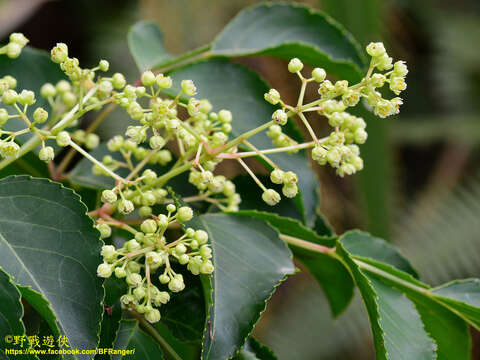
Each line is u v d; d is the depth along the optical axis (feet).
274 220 0.93
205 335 0.81
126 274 0.82
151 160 0.94
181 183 1.00
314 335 2.69
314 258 0.99
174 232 0.95
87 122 2.47
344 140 0.85
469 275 2.78
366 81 0.82
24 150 0.83
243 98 1.02
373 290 0.85
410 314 0.92
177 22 2.37
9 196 0.80
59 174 1.00
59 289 0.78
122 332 0.89
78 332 0.78
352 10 1.65
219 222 0.89
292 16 1.08
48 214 0.80
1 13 2.37
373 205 1.99
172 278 0.81
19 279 0.78
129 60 2.77
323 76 0.83
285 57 1.07
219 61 1.04
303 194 1.01
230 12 2.42
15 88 0.99
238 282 0.84
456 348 0.99
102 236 0.85
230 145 0.84
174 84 1.00
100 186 0.99
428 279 2.78
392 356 0.86
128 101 0.83
